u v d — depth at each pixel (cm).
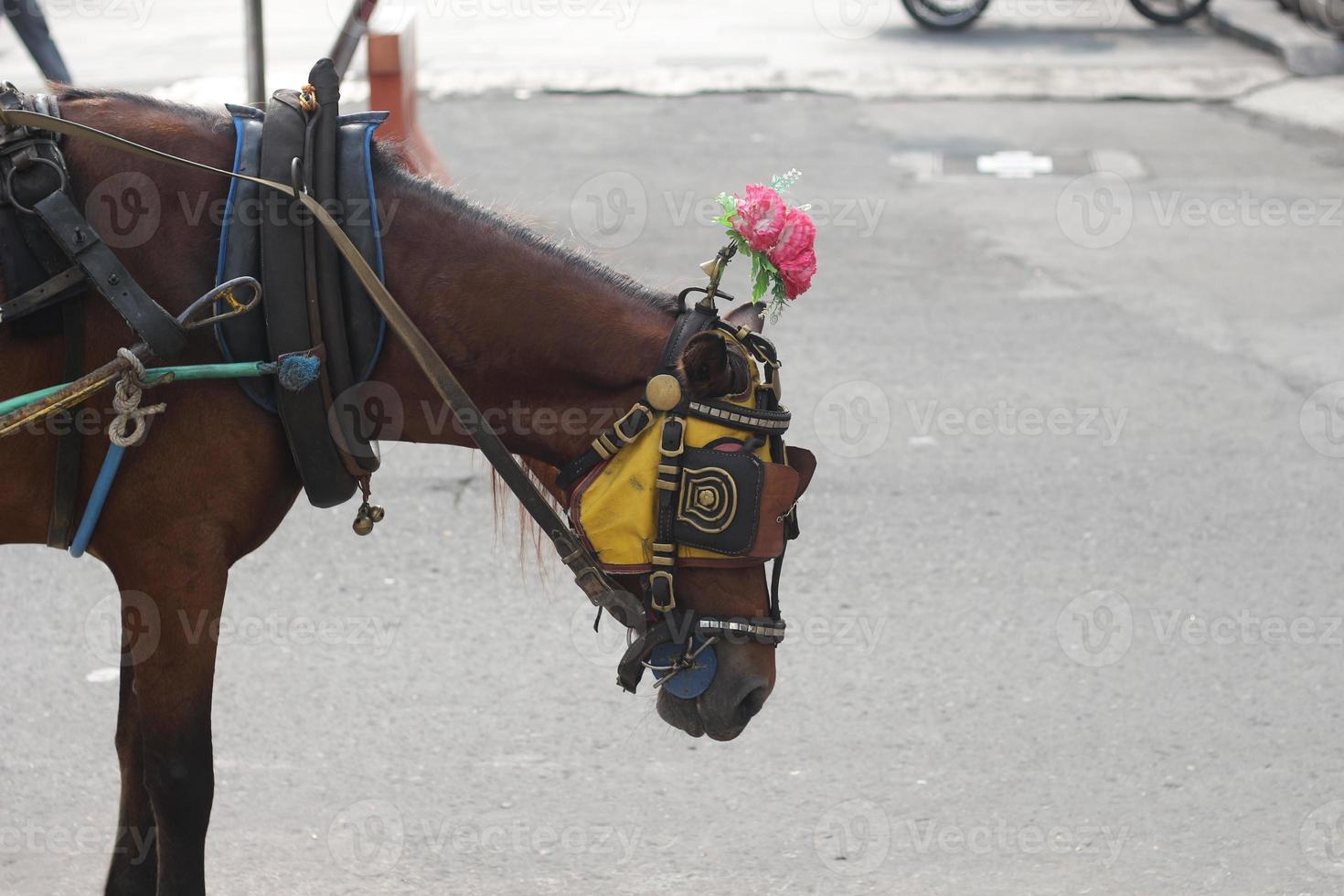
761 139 2184
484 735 831
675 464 535
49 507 561
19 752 809
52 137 537
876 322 1485
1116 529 1070
